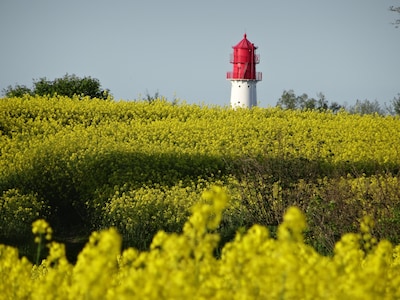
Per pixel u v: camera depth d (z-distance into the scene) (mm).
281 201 36156
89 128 65438
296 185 36281
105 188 45375
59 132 62344
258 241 10047
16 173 49469
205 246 10281
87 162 50500
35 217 40250
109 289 10289
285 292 9289
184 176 50688
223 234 34719
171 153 54938
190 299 8820
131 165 50031
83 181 47812
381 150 59938
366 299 9062
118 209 40406
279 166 37594
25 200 42469
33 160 51781
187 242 10141
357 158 55938
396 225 27969
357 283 9367
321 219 29766
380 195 30531
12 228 37781
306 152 55500
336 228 29281
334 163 53875
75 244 39750
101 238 9867
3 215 39062
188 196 43219
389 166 55344
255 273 9625
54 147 54969
